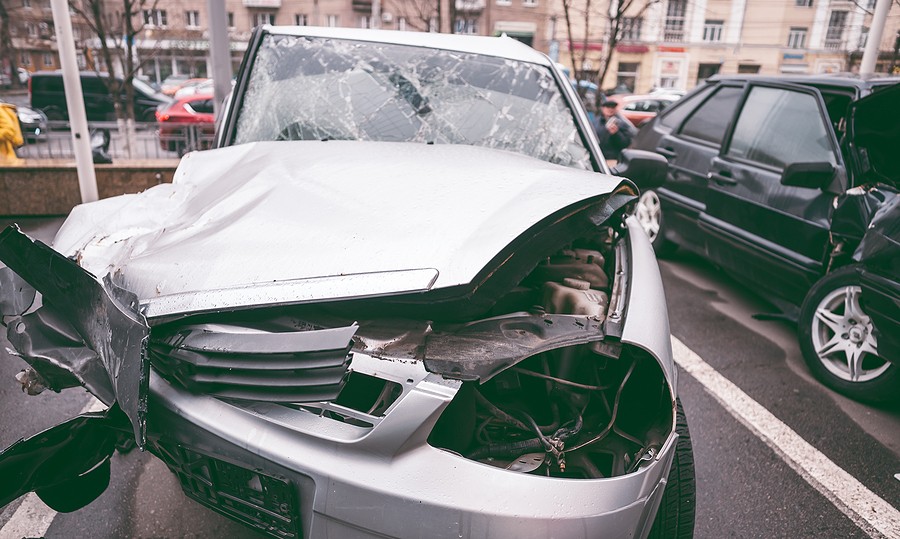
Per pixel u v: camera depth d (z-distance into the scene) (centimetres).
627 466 166
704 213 475
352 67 295
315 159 223
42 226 600
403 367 148
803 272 377
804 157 393
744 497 255
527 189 183
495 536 134
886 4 711
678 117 555
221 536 221
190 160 257
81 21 2234
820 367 350
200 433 151
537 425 174
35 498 236
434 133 270
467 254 158
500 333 163
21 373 187
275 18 3647
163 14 3378
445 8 2225
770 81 453
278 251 170
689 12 3175
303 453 142
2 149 687
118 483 246
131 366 146
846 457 286
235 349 149
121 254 190
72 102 593
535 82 295
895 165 318
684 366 370
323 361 143
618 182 194
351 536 139
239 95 290
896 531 240
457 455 141
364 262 161
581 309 182
